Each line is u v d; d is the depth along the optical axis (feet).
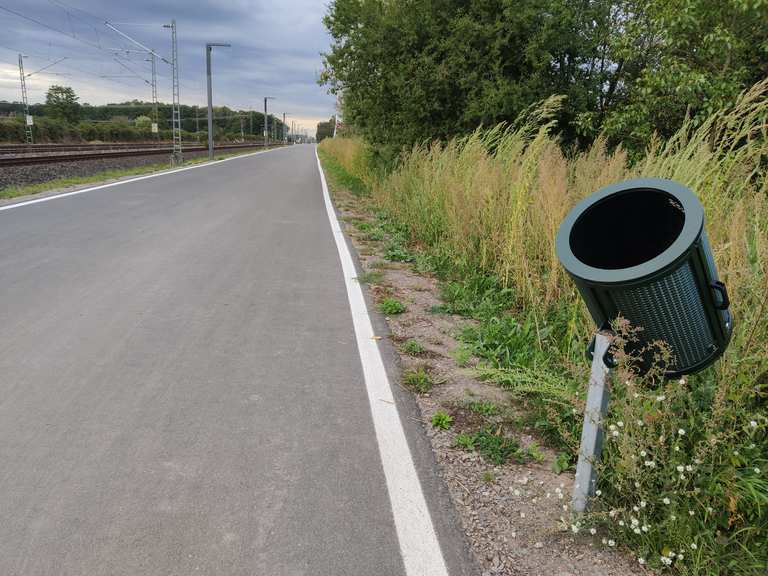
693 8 25.40
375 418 10.93
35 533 7.38
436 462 9.56
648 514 7.88
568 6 40.06
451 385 12.67
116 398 11.21
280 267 23.32
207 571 6.87
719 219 13.00
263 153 202.69
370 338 15.37
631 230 7.50
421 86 43.21
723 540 7.32
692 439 8.39
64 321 15.46
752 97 15.49
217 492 8.40
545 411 11.08
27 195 41.34
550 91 39.93
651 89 28.68
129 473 8.76
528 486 9.05
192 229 31.30
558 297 16.74
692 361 6.91
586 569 7.30
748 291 9.46
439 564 7.22
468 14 41.93
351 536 7.63
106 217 33.47
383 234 32.40
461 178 27.40
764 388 8.81
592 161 23.48
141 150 146.10
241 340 14.73
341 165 102.01
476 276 20.68
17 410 10.55
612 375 8.45
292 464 9.24
